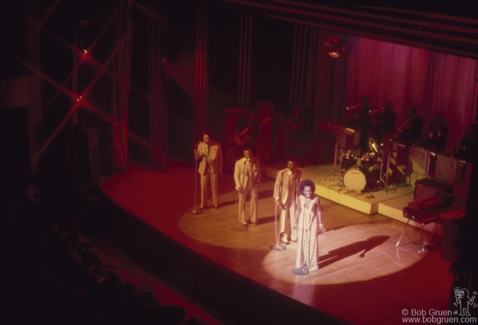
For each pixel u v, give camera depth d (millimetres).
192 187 10836
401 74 10617
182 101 12398
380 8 5703
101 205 10258
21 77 9359
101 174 11578
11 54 10305
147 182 11117
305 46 11773
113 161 11758
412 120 10211
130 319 5121
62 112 10719
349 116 11766
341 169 10406
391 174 10570
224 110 12031
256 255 7758
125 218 9352
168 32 12070
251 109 11953
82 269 6059
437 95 10047
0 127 10273
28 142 10766
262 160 11719
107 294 5340
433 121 9781
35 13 10820
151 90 11688
